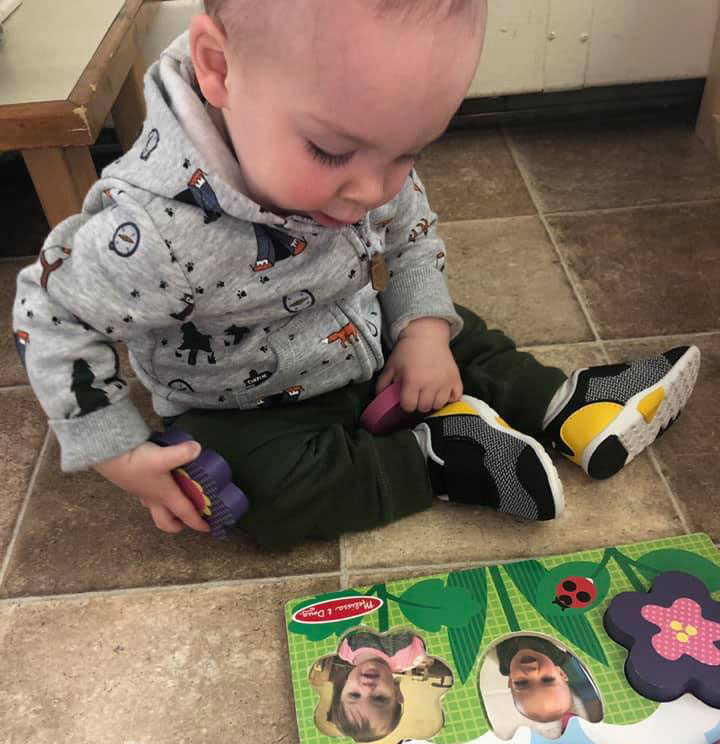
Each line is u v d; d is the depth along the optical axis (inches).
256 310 31.8
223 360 33.3
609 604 31.6
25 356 30.2
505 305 48.1
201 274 29.4
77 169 42.1
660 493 36.6
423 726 28.5
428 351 37.3
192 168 28.1
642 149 61.6
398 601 32.3
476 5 23.7
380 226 36.3
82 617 33.3
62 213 42.4
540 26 59.7
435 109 24.2
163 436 32.4
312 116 24.2
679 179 58.1
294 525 34.0
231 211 28.4
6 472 39.7
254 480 33.6
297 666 30.5
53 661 31.9
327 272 31.7
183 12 57.0
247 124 26.1
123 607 33.6
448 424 35.6
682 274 49.4
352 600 32.4
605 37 60.4
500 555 34.5
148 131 29.6
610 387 36.8
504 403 38.1
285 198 26.9
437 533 35.5
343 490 34.1
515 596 32.3
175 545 35.9
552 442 37.6
